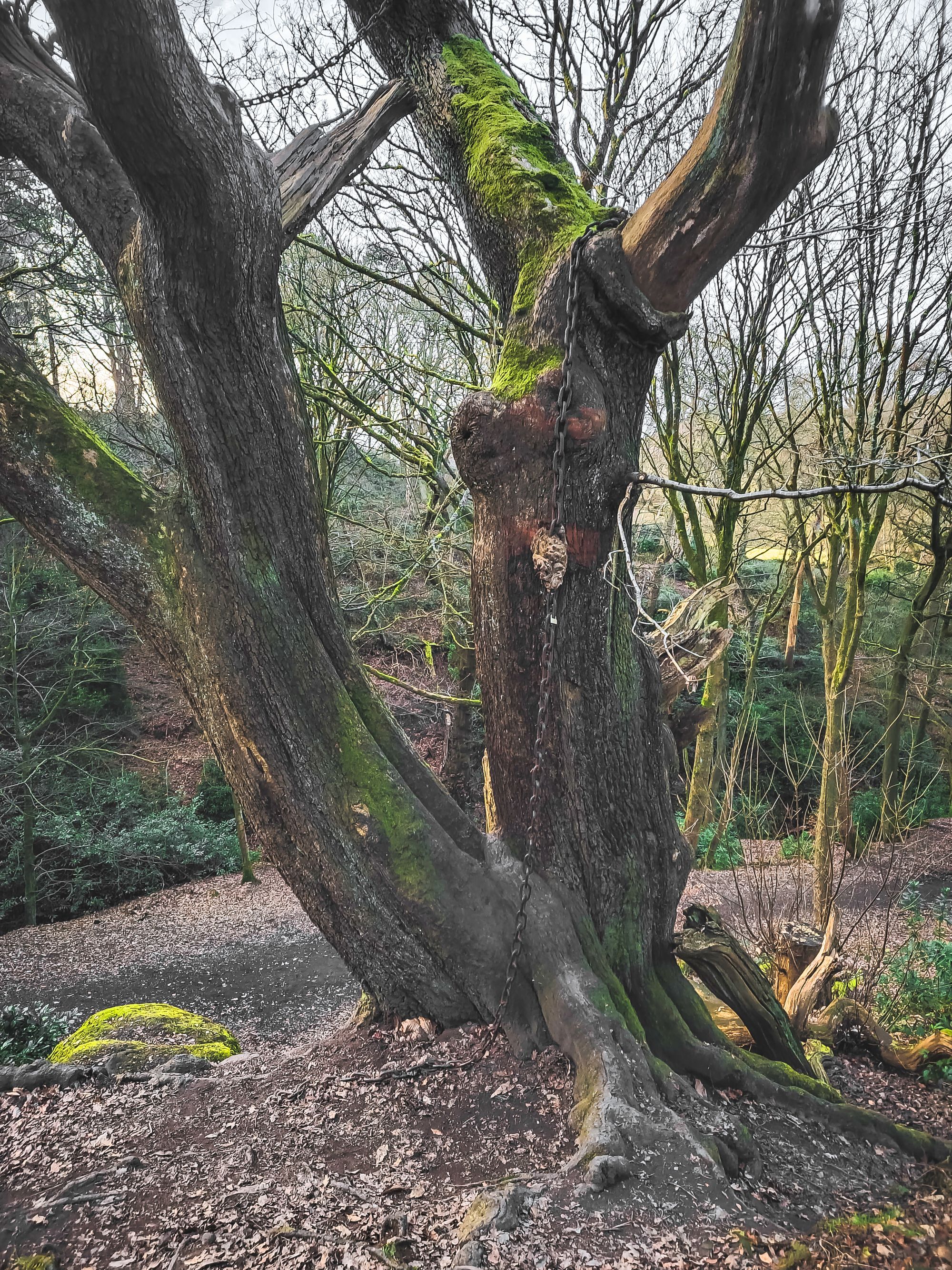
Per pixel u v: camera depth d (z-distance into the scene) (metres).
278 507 3.95
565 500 3.74
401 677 18.56
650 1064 3.83
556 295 3.70
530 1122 3.56
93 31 2.47
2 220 8.69
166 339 3.52
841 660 12.00
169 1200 3.20
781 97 2.84
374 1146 3.49
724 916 9.01
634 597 3.15
